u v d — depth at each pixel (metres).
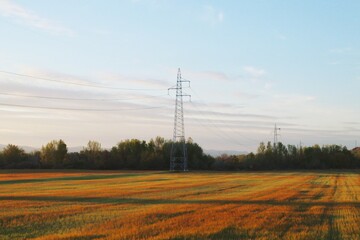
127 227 21.23
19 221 23.41
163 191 46.97
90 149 148.25
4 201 34.91
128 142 149.88
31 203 33.25
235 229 20.80
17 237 18.70
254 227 21.36
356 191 50.06
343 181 76.25
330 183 69.44
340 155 168.62
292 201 36.03
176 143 144.88
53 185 59.12
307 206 32.19
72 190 48.66
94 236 18.73
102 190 48.66
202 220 23.58
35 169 136.62
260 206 31.22
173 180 75.25
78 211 27.80
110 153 145.75
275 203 33.97
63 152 142.38
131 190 48.56
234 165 152.38
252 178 85.25
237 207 30.41
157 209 28.88
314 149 171.25
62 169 138.50
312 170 150.38
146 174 102.31
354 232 20.83
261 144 164.25
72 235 18.92
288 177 92.00
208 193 44.22
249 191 47.84
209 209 28.91
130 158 142.62
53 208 29.72
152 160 141.50
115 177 86.31
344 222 24.05
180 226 21.44
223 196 40.34
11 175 93.94
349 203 35.00
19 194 42.44
